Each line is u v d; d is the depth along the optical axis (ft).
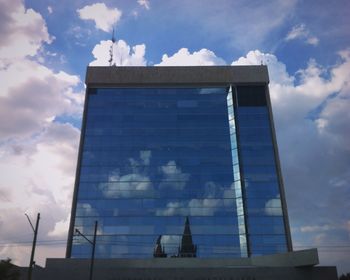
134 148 242.78
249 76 265.34
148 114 253.85
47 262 173.68
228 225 220.23
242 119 250.78
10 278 153.17
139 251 213.66
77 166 237.04
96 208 225.15
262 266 168.96
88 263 174.91
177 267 172.45
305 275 155.94
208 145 243.81
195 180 233.55
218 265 176.86
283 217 222.07
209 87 264.31
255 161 237.45
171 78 264.93
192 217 222.69
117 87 263.90
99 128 248.73
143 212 224.12
